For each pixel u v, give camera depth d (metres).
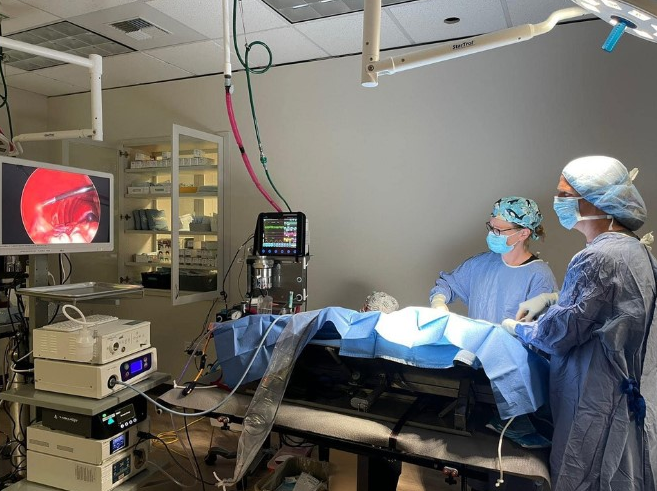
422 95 2.90
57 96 4.13
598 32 2.50
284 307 2.51
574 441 1.40
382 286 3.04
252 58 3.15
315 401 1.74
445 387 1.62
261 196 3.38
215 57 3.18
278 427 1.64
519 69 2.67
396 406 1.72
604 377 1.40
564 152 2.58
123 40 2.90
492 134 2.74
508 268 2.17
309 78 3.20
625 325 1.39
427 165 2.90
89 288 2.12
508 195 2.71
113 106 3.89
